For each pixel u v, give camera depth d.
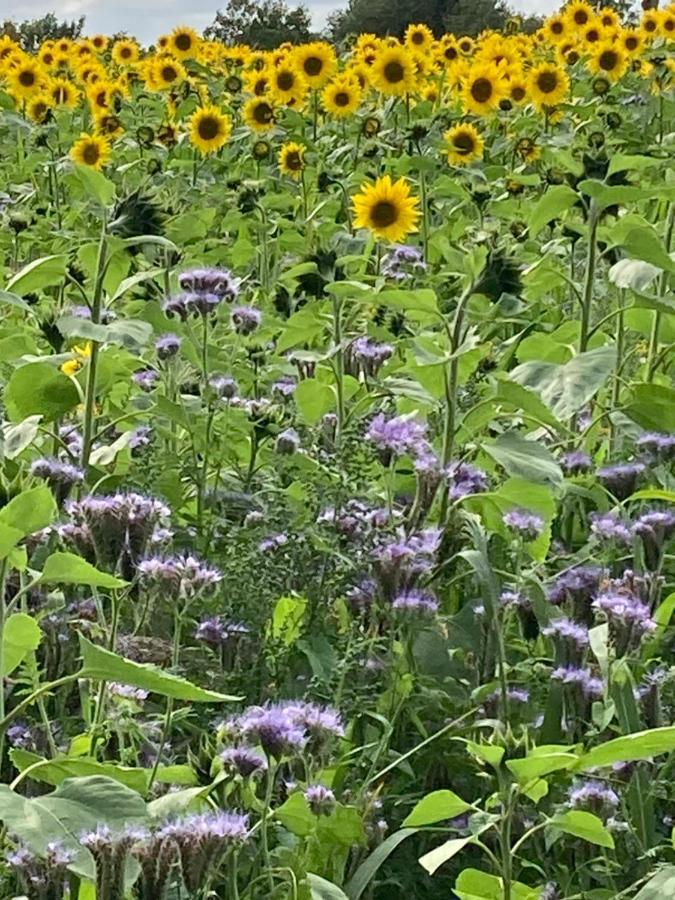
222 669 2.78
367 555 2.88
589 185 3.87
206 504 3.56
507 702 2.68
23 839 1.80
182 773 2.27
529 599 2.97
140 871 1.96
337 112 8.50
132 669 2.02
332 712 2.41
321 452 3.50
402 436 3.11
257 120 8.41
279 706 2.42
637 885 2.39
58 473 2.95
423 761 2.76
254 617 2.87
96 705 2.53
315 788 2.26
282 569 2.97
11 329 4.16
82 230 6.59
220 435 3.78
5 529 1.98
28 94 9.27
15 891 1.97
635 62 10.70
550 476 3.06
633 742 2.01
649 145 7.17
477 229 5.40
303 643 2.84
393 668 2.77
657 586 3.04
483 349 3.54
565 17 11.11
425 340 3.54
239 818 2.03
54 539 2.90
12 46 12.23
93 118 9.34
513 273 3.41
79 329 3.35
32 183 7.95
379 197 4.96
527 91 8.70
